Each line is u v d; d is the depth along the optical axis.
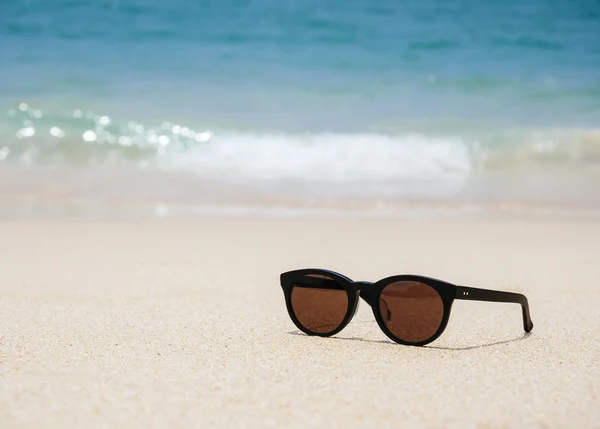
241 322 1.15
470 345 1.08
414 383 0.97
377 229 1.91
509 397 0.94
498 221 2.04
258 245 1.67
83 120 2.97
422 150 2.79
